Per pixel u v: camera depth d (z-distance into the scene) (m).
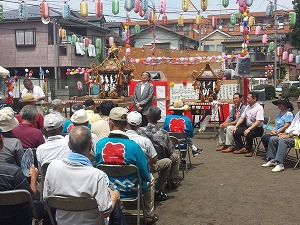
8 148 3.76
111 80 9.34
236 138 7.85
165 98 11.67
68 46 26.17
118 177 3.89
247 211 4.58
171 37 33.62
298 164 6.77
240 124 7.78
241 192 5.30
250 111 7.51
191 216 4.50
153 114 5.04
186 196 5.22
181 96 12.19
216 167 6.75
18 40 26.84
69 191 2.84
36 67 26.86
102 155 3.85
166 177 5.02
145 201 4.20
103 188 2.84
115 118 4.12
